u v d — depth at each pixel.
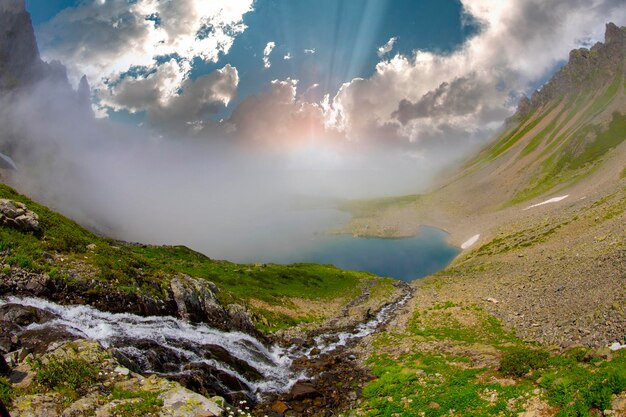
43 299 30.27
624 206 87.94
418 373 30.47
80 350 21.75
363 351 42.22
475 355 32.78
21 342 24.22
